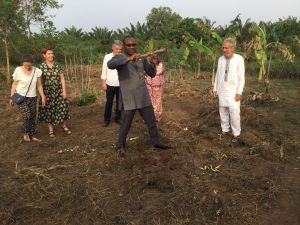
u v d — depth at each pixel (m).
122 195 4.31
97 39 28.88
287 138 6.31
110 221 3.92
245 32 22.25
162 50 5.01
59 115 6.20
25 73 5.81
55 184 4.57
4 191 4.49
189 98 8.60
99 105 8.14
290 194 4.46
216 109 7.26
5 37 11.57
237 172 4.91
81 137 6.11
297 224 3.95
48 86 6.06
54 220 3.99
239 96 5.74
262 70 12.93
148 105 5.17
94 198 4.26
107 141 5.79
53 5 12.56
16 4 11.82
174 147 5.46
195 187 4.41
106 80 6.39
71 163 5.15
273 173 4.96
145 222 3.88
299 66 14.21
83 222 3.94
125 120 5.12
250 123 6.87
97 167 4.97
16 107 8.54
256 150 5.57
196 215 3.97
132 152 5.32
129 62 4.96
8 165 5.27
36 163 5.23
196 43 12.45
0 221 4.00
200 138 5.92
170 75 13.49
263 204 4.23
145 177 4.57
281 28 22.28
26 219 4.03
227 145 5.72
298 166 5.26
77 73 14.38
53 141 6.05
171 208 4.04
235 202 4.23
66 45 13.91
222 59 5.86
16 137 6.38
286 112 8.10
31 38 14.29
